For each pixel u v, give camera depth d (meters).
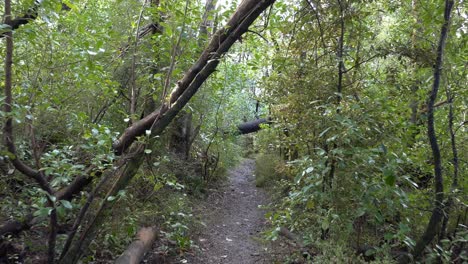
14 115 2.76
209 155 10.87
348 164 3.86
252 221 7.70
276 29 5.76
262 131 10.23
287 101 5.28
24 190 4.12
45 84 3.72
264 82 5.82
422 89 4.52
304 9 5.09
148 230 5.42
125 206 5.11
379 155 3.76
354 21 5.01
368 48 5.02
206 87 8.84
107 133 3.31
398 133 4.17
